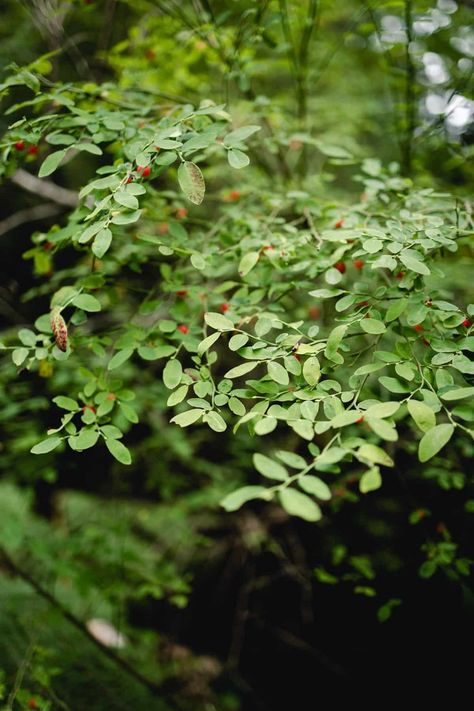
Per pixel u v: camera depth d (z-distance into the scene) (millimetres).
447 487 1991
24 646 2816
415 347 1820
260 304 1816
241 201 2164
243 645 4152
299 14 2504
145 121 1644
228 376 1157
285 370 1146
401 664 3049
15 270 3805
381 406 991
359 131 3443
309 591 3477
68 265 3084
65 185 3830
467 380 1287
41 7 2613
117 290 2016
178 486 3525
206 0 2361
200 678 3855
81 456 3850
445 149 2477
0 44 3160
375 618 3213
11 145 1467
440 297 1644
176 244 1479
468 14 2525
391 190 1831
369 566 2432
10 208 3873
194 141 1186
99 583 2861
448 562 1906
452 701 2740
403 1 2186
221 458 3605
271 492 845
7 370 2695
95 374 1631
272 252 1515
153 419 3070
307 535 3568
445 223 1671
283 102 2920
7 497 3326
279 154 2639
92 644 3275
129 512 3900
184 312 1688
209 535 4285
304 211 1860
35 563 3262
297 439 2826
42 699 2188
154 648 3875
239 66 2318
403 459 2449
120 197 1095
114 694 3021
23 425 2895
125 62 2561
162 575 3062
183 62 2588
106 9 2770
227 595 4367
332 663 3529
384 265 1204
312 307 2311
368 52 3266
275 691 3842
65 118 1525
